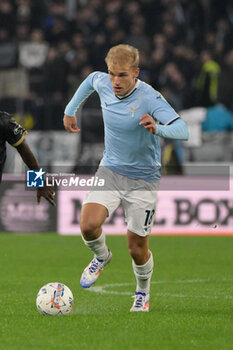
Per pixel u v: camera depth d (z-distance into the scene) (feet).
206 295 91.76
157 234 168.35
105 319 70.74
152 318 71.61
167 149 168.55
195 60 207.10
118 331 64.69
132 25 223.51
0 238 160.97
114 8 225.97
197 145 173.27
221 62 203.21
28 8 226.58
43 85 195.21
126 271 116.47
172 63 205.87
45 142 172.24
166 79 198.59
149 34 225.15
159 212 168.45
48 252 139.85
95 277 77.56
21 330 65.51
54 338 61.87
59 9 225.56
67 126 82.12
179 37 217.97
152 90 71.92
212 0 220.84
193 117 176.55
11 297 89.04
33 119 180.86
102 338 61.72
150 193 74.79
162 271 116.98
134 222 74.13
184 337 62.44
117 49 69.41
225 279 107.96
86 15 226.99
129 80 69.77
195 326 67.67
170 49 210.79
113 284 102.68
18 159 166.30
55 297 73.05
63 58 197.16
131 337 62.13
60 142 171.42
